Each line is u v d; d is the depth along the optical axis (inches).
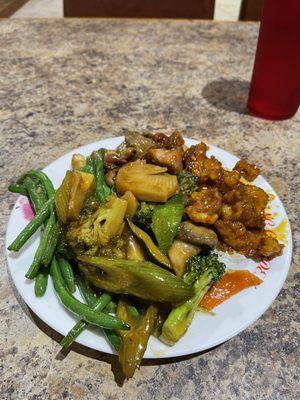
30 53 20.3
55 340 9.4
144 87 18.5
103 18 23.4
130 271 8.6
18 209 11.0
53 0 36.7
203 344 8.6
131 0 23.5
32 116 16.5
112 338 8.6
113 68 19.6
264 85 15.9
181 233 10.1
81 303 8.8
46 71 19.2
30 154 14.7
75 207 9.7
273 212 11.6
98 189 11.1
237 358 9.3
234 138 15.9
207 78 19.2
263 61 15.4
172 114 17.0
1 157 14.5
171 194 10.5
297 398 8.6
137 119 16.6
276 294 9.6
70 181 10.0
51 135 15.6
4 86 18.1
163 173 10.9
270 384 8.8
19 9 34.9
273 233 11.1
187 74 19.4
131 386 8.7
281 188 13.8
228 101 17.9
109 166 12.0
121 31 22.3
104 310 9.1
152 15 24.1
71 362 9.0
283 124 16.8
